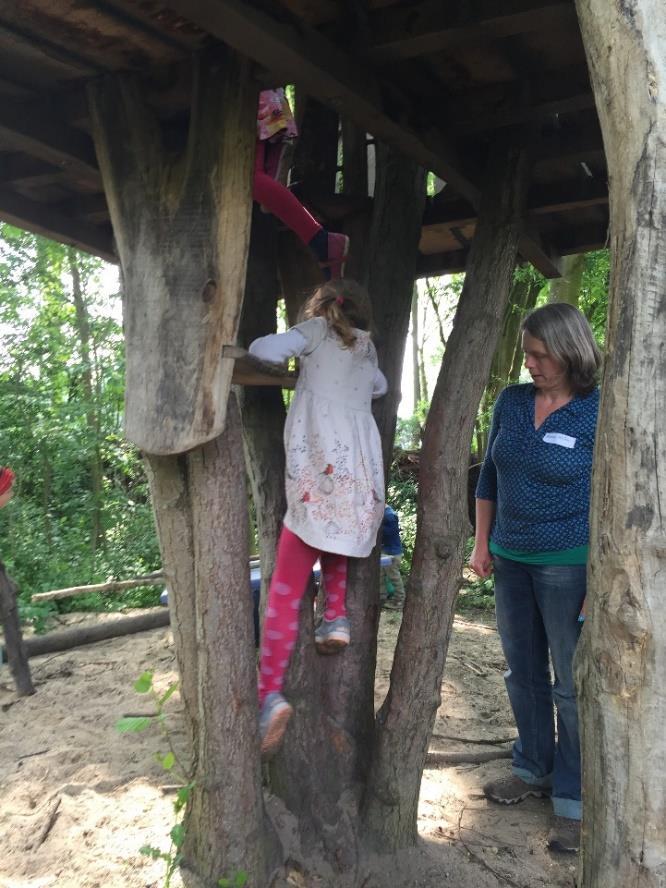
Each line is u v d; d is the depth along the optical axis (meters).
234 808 2.42
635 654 1.49
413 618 2.75
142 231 2.22
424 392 15.02
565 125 3.29
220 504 2.33
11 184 3.77
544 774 3.29
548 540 2.95
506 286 3.00
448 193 4.16
